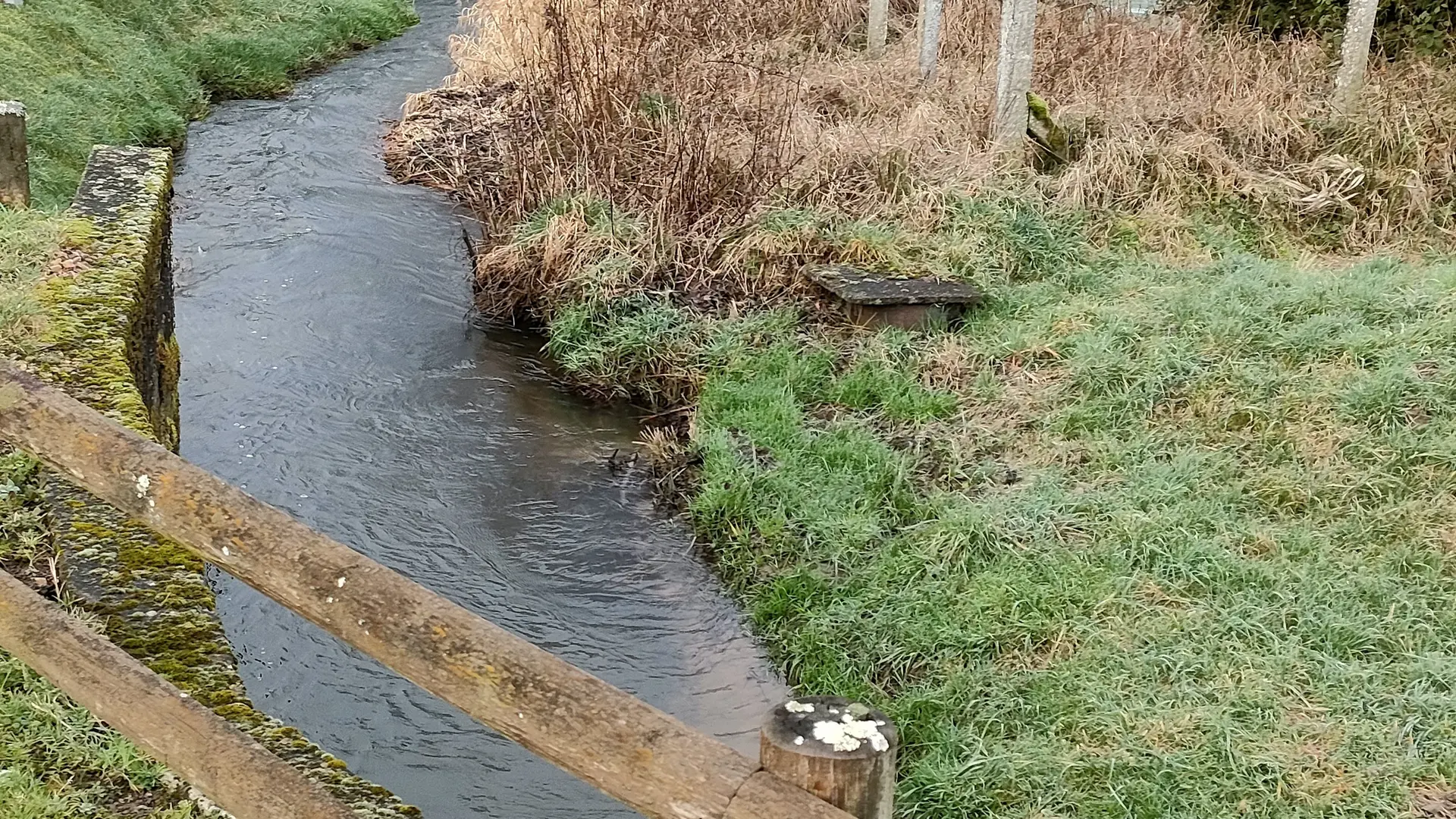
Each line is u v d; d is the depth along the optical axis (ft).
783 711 4.26
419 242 26.68
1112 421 17.47
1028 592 14.03
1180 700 12.20
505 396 20.85
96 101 28.99
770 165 24.36
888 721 4.21
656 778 4.23
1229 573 13.87
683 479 18.30
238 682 8.64
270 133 32.86
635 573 16.26
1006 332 20.17
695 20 30.40
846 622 14.49
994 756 11.87
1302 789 10.90
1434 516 14.53
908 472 17.20
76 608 9.09
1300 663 12.44
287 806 5.60
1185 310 19.61
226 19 38.63
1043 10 31.24
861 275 21.59
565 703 4.43
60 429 6.15
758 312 21.86
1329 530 14.57
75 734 8.23
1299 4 30.27
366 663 13.84
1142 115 25.84
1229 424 16.90
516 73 33.12
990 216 23.18
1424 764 11.02
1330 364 17.83
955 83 28.91
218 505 5.49
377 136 33.22
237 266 24.73
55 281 14.82
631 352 21.31
